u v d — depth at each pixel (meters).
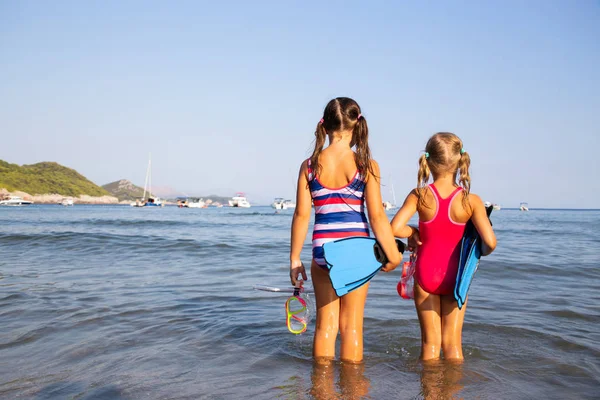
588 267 8.45
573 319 4.73
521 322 4.57
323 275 3.38
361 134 3.32
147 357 3.48
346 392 2.82
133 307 5.09
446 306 3.52
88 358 3.44
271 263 9.09
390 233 3.24
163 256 10.12
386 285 6.57
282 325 4.46
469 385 2.97
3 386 2.89
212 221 33.03
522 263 8.80
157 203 118.50
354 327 3.43
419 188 3.52
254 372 3.19
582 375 3.20
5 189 166.50
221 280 7.03
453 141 3.42
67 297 5.55
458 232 3.43
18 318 4.55
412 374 3.16
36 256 9.76
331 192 3.26
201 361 3.41
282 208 89.62
